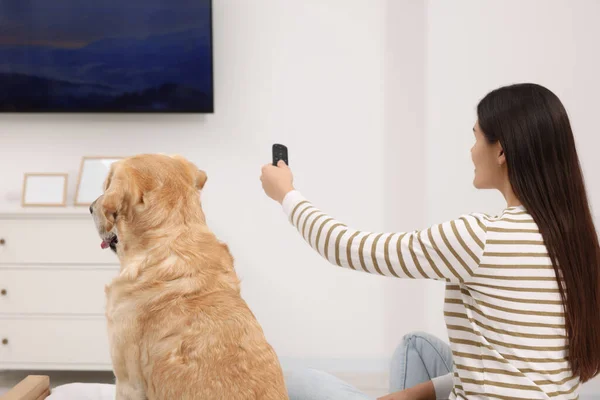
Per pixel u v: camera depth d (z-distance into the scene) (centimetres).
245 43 305
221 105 307
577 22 289
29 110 295
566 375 100
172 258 113
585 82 291
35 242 270
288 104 307
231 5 304
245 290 315
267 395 101
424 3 301
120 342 111
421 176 307
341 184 310
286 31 305
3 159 307
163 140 308
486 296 100
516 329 98
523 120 102
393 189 309
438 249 100
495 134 106
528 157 101
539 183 101
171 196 119
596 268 100
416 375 152
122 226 116
